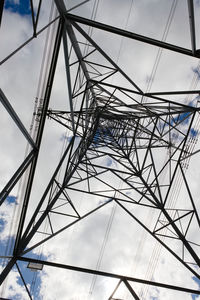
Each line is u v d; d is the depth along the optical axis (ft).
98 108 47.98
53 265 23.53
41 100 24.04
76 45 26.04
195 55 24.02
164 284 24.58
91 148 44.19
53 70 22.66
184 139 33.40
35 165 24.31
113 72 30.78
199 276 25.94
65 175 33.37
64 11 21.89
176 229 29.43
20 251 22.75
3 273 20.10
